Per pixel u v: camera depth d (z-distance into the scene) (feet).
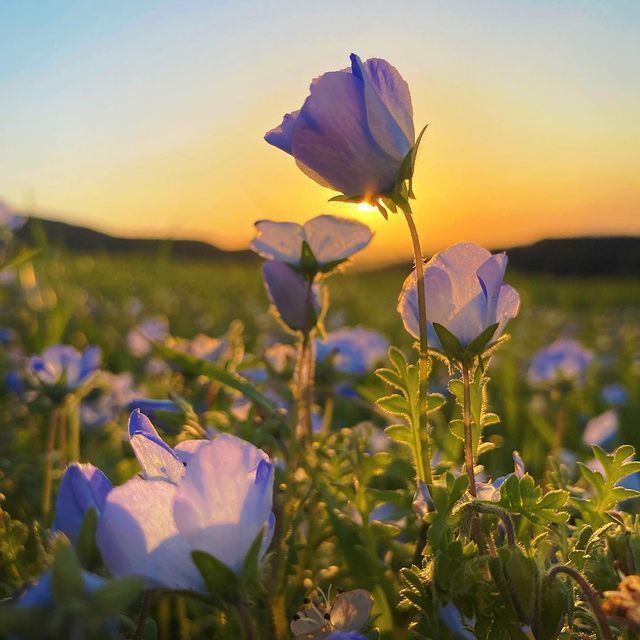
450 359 0.38
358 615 0.36
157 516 0.24
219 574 0.24
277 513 0.42
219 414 0.56
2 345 1.25
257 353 1.36
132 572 0.23
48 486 0.54
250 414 0.50
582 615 0.31
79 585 0.19
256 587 0.25
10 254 1.34
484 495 0.36
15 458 0.65
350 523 0.44
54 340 1.28
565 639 0.31
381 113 0.36
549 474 0.45
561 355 1.15
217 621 0.41
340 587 0.44
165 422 0.48
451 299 0.37
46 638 0.19
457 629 0.29
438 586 0.30
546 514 0.32
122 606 0.19
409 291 0.38
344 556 0.43
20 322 1.37
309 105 0.36
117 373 1.40
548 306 4.69
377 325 2.49
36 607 0.19
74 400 0.69
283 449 0.49
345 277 5.15
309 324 0.49
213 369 0.52
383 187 0.37
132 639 0.30
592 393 1.43
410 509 0.46
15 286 1.39
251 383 0.52
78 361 0.69
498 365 1.55
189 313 2.59
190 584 0.24
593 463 0.47
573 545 0.36
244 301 3.14
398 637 0.38
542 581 0.28
